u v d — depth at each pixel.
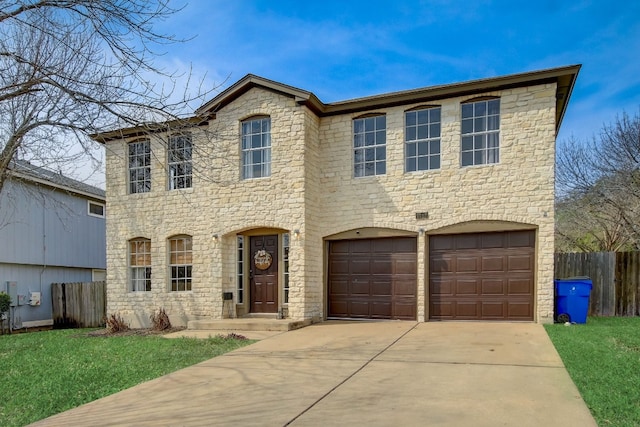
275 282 12.30
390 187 11.64
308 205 11.77
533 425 4.03
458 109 11.11
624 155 17.75
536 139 10.43
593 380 5.34
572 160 19.61
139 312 13.37
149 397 5.38
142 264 13.66
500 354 6.95
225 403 5.00
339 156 12.23
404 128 11.63
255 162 12.43
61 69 6.91
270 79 11.79
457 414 4.36
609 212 18.67
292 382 5.79
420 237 11.27
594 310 11.95
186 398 5.27
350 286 12.13
